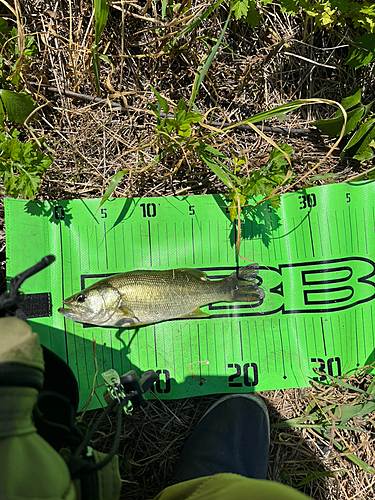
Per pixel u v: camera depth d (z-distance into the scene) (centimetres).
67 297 46
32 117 46
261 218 49
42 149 48
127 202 48
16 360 21
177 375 47
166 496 37
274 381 48
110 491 30
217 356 48
